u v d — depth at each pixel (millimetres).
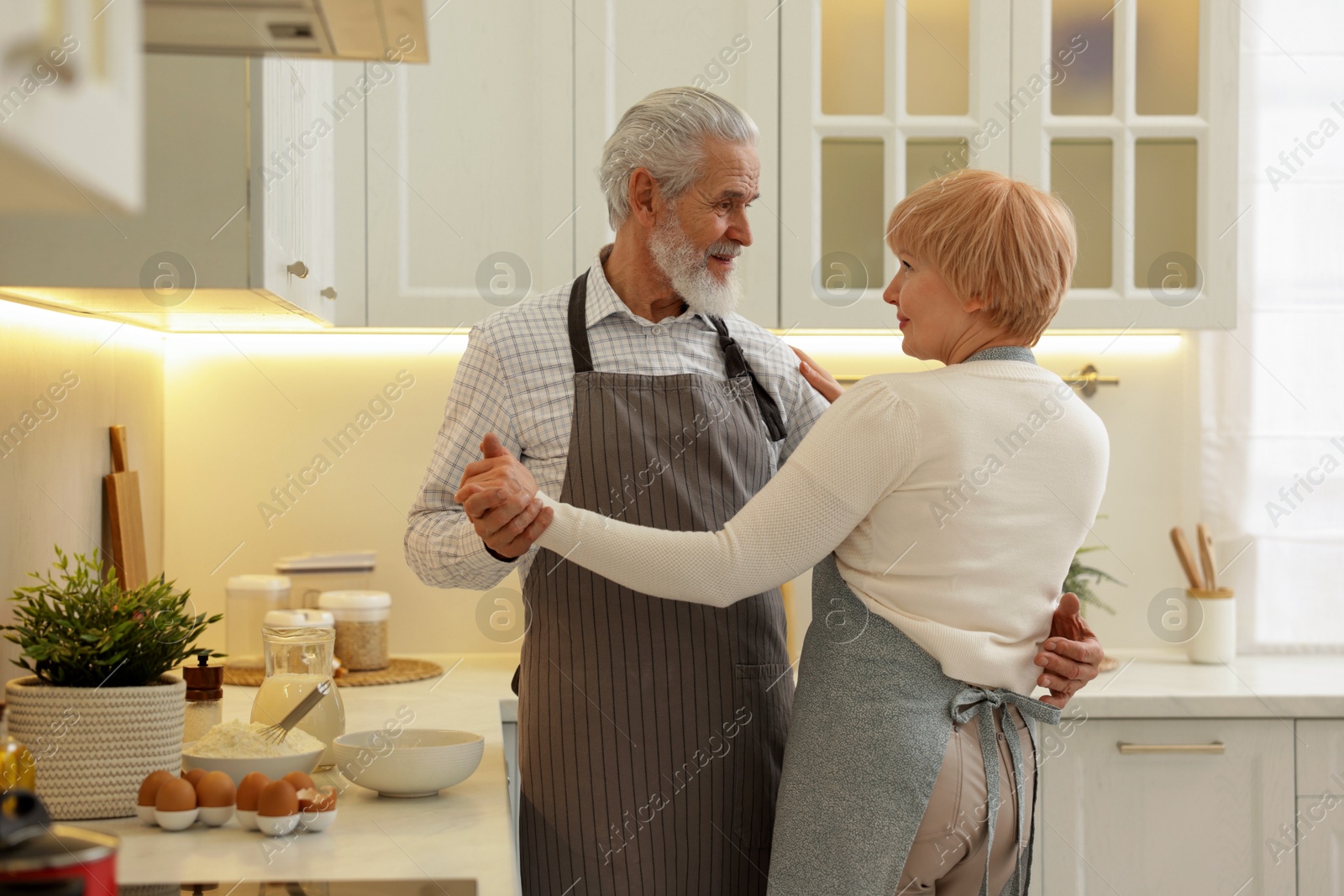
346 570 2189
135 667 1212
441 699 1881
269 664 1392
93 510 1834
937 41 2039
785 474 1051
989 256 1040
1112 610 2375
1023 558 1059
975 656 1041
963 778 1053
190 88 1418
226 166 1426
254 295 1503
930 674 1061
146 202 1418
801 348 2309
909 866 1063
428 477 1358
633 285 1364
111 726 1159
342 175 1936
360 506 2277
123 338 1990
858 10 2025
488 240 1965
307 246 1717
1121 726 1882
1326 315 2342
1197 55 2057
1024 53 2025
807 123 1996
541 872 1258
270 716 1353
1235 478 2350
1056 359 2387
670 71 1983
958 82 2041
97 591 1237
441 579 1313
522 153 1966
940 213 1067
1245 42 2342
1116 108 2045
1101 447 1103
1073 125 2033
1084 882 1875
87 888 484
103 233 1409
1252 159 2350
